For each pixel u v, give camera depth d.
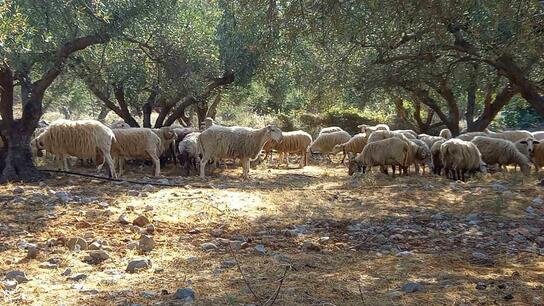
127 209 9.72
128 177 15.40
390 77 17.23
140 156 16.19
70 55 16.11
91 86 20.38
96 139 14.39
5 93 14.34
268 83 28.69
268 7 10.27
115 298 5.28
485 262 6.70
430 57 12.97
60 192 11.26
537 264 6.61
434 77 16.58
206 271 6.26
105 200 10.66
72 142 14.30
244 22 10.83
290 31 10.12
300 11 9.70
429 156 16.30
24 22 11.19
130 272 6.29
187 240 7.82
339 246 7.56
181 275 6.12
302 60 21.98
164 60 18.95
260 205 10.37
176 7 19.06
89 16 14.34
